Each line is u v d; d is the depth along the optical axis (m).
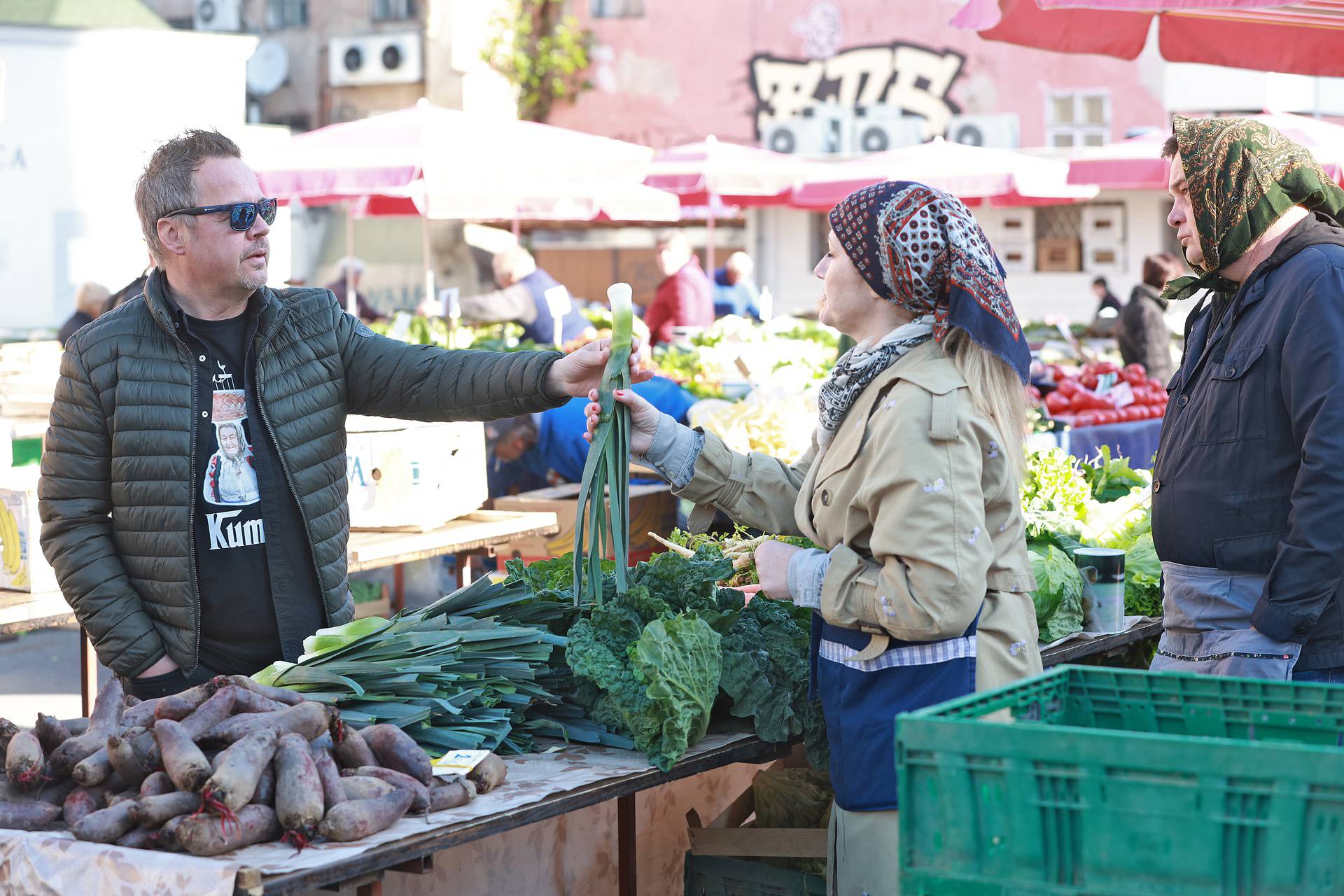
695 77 19.89
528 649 2.70
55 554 2.68
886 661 2.44
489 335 9.31
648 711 2.53
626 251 20.67
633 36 20.00
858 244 2.46
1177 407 3.13
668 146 20.08
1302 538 2.72
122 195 9.56
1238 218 2.91
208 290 2.67
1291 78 14.17
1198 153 2.95
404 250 17.84
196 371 2.68
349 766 2.25
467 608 2.87
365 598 6.16
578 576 2.71
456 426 5.02
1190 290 3.11
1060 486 4.55
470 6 18.80
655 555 3.15
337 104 18.38
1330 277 2.79
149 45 9.53
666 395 6.09
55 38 9.23
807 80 19.47
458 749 2.41
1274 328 2.84
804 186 10.58
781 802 3.28
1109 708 2.10
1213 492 2.96
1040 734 1.64
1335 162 7.39
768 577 2.58
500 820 2.21
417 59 18.09
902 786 1.72
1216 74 18.14
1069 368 8.10
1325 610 2.79
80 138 9.38
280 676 2.51
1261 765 1.54
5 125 9.14
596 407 2.72
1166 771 1.58
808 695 2.77
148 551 2.66
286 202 9.23
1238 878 1.56
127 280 9.65
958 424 2.32
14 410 5.94
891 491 2.34
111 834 2.05
